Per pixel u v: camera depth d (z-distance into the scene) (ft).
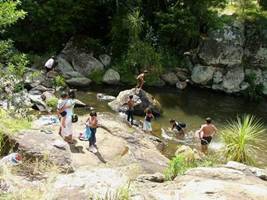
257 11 84.17
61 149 33.22
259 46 79.61
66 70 76.38
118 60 79.92
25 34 81.56
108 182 23.40
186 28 78.33
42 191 22.50
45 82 69.92
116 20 80.38
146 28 81.76
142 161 41.50
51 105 60.34
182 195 23.07
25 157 30.53
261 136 59.16
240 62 78.48
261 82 77.97
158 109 64.90
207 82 78.18
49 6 78.33
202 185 24.25
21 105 52.08
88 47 80.59
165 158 44.96
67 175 24.57
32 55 78.64
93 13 84.28
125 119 57.77
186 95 74.90
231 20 80.79
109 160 40.60
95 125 41.63
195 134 57.52
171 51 82.48
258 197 23.09
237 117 67.21
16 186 23.24
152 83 77.05
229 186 24.04
